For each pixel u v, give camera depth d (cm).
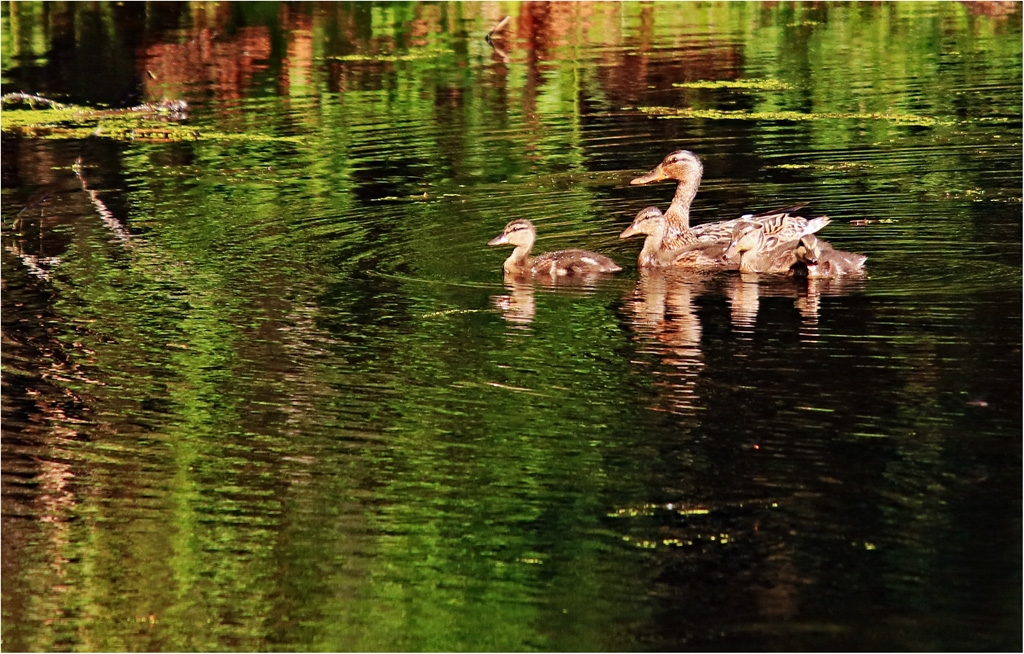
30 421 1410
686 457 1274
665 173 1978
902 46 3378
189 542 1191
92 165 2480
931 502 1182
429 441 1330
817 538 1145
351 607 1102
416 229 2041
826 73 3120
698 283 1766
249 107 2920
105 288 1800
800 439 1295
